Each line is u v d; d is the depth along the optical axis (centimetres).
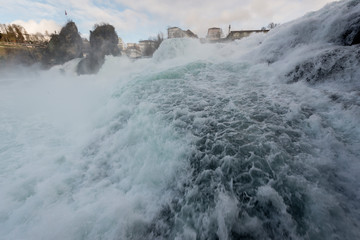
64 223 297
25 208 343
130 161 434
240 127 421
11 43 3950
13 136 641
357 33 556
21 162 488
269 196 270
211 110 506
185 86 687
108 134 559
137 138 482
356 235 218
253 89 600
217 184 314
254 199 279
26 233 297
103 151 498
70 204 347
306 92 495
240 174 317
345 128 352
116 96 782
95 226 289
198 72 802
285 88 558
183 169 358
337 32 614
